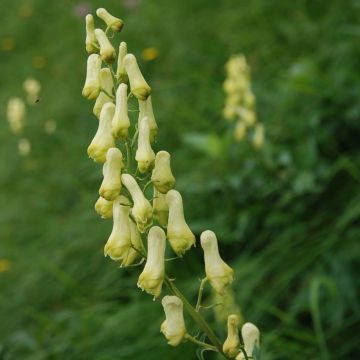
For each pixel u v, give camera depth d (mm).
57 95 1245
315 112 778
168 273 726
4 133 1229
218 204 775
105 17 424
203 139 791
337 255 652
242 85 775
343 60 826
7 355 663
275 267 679
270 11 1064
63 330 725
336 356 622
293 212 722
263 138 749
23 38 1571
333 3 972
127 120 406
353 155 753
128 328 674
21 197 1022
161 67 1099
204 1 1207
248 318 647
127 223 407
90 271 795
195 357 640
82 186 950
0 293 838
